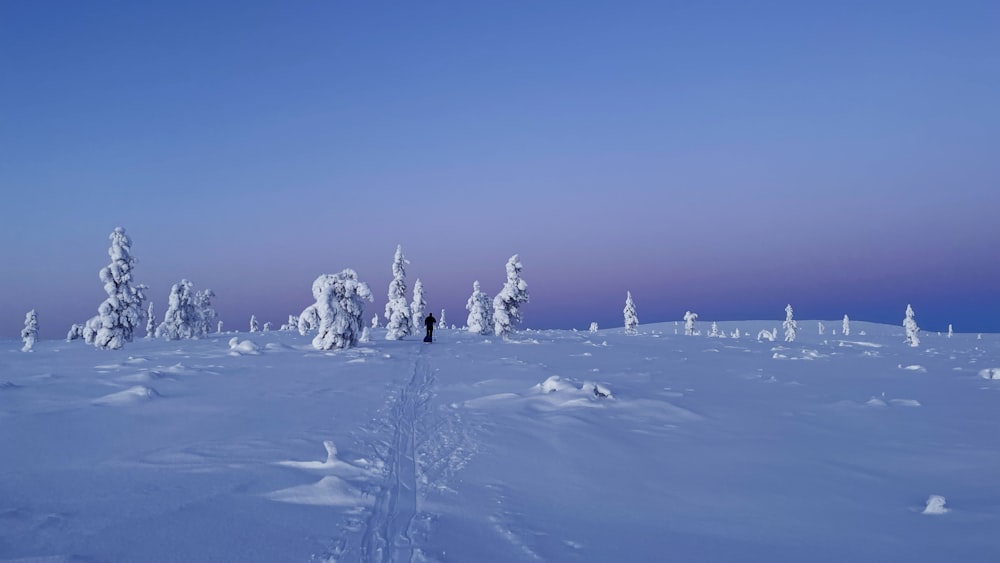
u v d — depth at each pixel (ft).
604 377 71.61
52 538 18.84
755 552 20.17
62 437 34.22
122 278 126.62
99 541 18.78
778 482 29.81
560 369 80.38
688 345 151.23
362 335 128.16
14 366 78.13
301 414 44.14
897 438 40.45
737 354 121.90
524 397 52.85
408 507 24.13
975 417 48.85
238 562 17.53
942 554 20.12
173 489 24.94
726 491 28.22
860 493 28.09
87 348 125.80
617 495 27.20
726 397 58.49
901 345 209.46
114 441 33.68
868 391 65.10
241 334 196.03
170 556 17.74
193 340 152.46
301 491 25.11
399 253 159.84
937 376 82.17
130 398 47.57
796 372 85.35
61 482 25.57
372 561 18.20
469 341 141.69
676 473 31.22
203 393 52.95
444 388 60.29
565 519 23.45
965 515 24.64
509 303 165.27
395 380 66.33
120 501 23.12
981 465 33.37
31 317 199.52
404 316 151.64
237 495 24.43
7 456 29.73
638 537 21.57
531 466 31.53
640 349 129.70
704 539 21.53
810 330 504.02
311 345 112.88
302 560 17.99
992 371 79.61
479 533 21.33
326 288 107.14
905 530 22.77
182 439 34.58
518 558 18.99
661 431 41.47
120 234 129.39
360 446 34.37
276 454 31.63
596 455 34.19
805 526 23.30
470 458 32.73
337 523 21.67
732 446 37.52
